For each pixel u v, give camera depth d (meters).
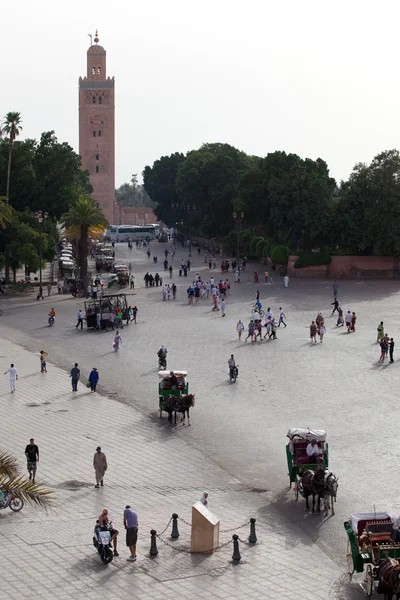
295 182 107.31
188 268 117.69
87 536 26.16
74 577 22.91
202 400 45.66
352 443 36.94
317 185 107.69
